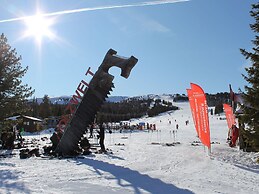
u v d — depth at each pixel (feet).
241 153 70.95
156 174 45.16
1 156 66.90
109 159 62.23
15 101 80.07
